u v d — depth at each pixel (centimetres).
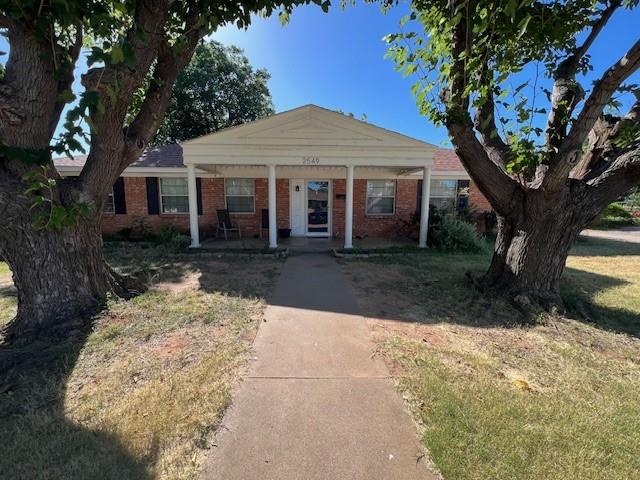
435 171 1200
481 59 361
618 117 448
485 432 225
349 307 484
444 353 343
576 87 411
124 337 365
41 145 361
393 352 343
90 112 330
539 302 473
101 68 362
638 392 278
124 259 820
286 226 1229
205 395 263
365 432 226
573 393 276
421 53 402
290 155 900
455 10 340
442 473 193
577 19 363
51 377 286
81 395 262
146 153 1262
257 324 415
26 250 374
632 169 427
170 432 222
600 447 215
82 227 417
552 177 411
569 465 200
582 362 330
